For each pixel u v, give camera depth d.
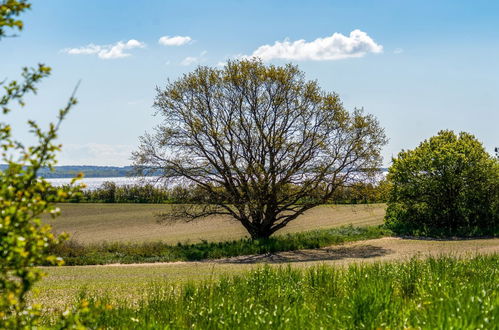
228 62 36.09
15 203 4.12
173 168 35.50
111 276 22.94
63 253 31.75
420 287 9.02
